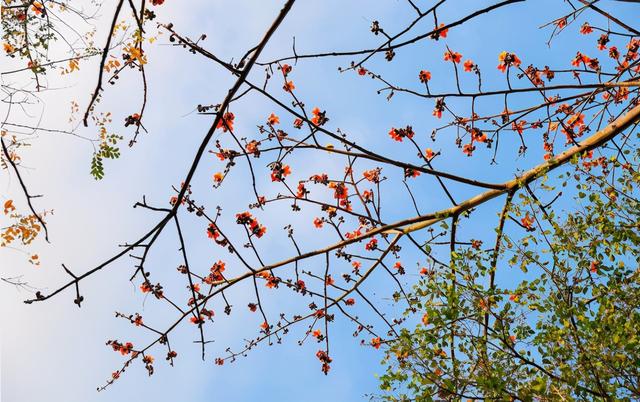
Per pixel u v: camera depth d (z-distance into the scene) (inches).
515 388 188.9
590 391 182.2
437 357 197.2
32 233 221.9
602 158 275.1
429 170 237.6
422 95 245.6
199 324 215.3
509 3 199.6
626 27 244.5
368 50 214.5
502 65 250.7
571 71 277.7
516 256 200.5
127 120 205.2
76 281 186.2
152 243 196.1
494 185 239.8
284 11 163.6
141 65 201.9
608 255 201.2
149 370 277.4
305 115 232.7
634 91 260.4
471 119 269.9
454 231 259.6
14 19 216.4
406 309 212.2
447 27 207.8
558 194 230.8
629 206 209.8
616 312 195.5
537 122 284.0
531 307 195.2
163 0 204.8
